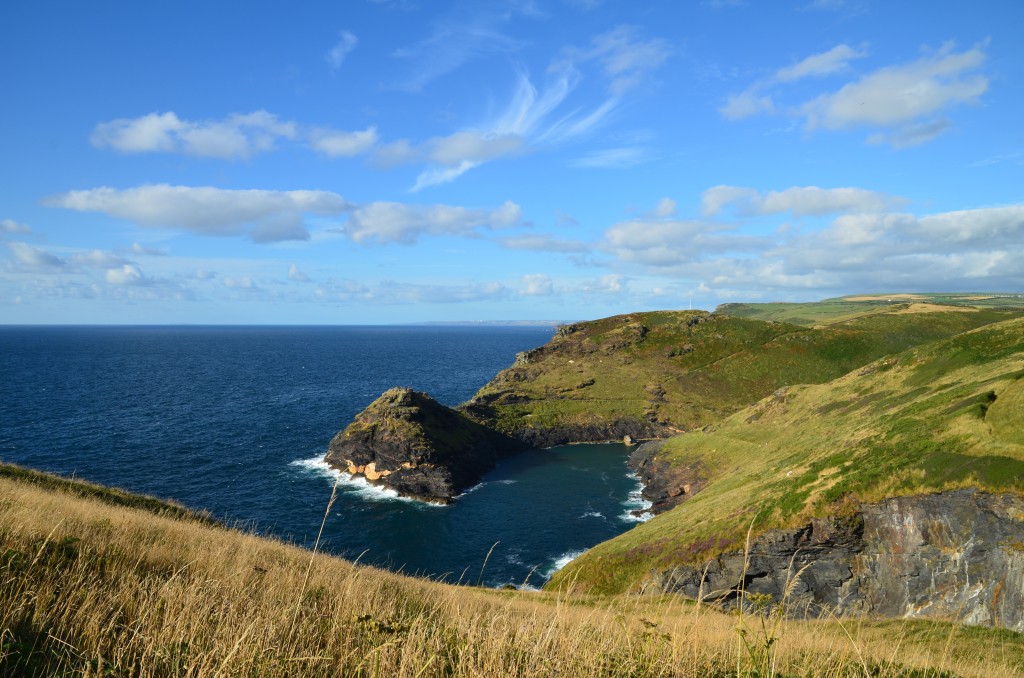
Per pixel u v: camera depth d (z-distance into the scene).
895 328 155.88
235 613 7.24
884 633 18.27
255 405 130.38
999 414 43.03
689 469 80.94
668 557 47.34
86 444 85.12
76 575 7.81
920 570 38.38
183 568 8.95
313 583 10.28
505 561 57.41
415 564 55.62
